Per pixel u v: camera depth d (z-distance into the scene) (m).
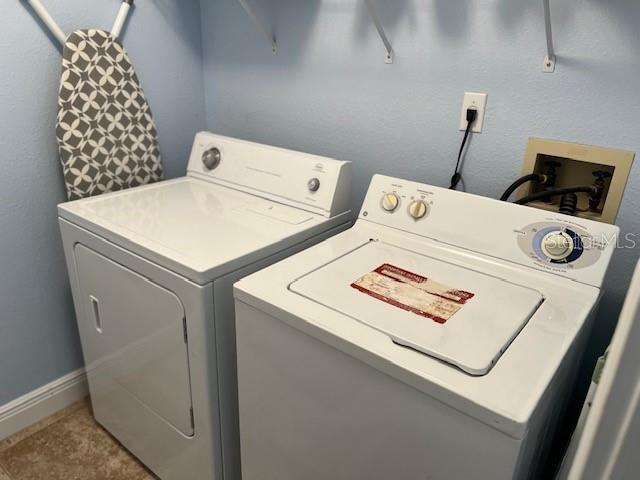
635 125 1.28
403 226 1.46
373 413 1.01
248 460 1.40
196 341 1.34
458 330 1.02
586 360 1.48
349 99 1.78
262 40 1.95
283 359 1.16
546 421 1.02
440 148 1.62
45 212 1.83
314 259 1.32
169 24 2.03
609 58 1.27
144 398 1.64
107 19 1.82
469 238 1.34
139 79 1.99
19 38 1.62
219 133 2.25
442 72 1.54
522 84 1.41
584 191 1.37
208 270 1.25
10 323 1.84
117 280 1.52
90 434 1.98
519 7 1.35
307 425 1.17
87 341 1.81
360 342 0.98
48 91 1.73
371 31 1.65
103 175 1.86
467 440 0.88
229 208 1.68
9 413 1.92
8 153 1.68
